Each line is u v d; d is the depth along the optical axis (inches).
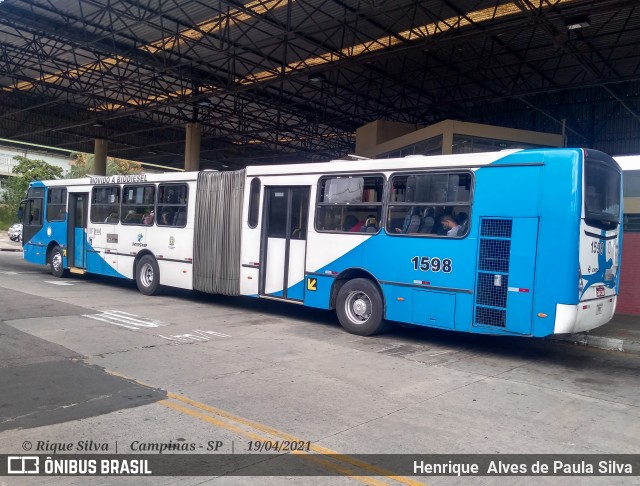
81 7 655.1
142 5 673.6
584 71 911.7
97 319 418.0
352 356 335.9
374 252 388.8
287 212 445.1
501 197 332.8
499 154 335.9
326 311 506.0
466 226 345.7
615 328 423.8
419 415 233.9
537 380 297.1
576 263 309.6
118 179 597.9
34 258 719.7
